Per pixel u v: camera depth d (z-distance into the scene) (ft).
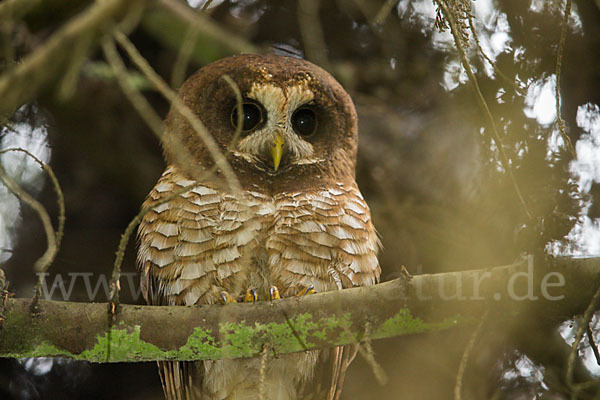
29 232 35.12
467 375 33.04
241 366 28.09
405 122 35.37
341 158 29.78
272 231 27.58
